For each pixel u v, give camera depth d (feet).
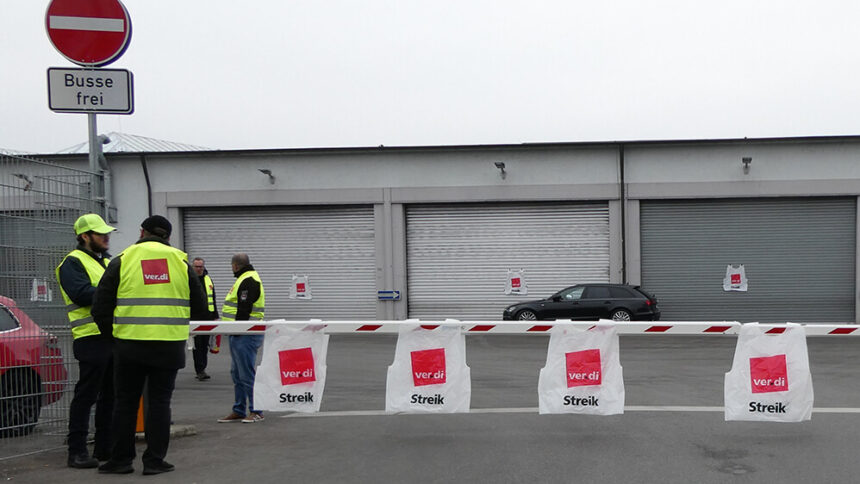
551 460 20.08
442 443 22.11
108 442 20.59
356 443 22.21
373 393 31.99
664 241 71.67
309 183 74.49
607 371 23.08
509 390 32.09
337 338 59.26
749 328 23.04
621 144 70.18
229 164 74.84
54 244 21.75
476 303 73.97
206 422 25.72
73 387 21.80
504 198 72.38
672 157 70.33
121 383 18.90
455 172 72.95
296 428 24.45
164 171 75.15
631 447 21.40
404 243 74.38
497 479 18.37
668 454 20.62
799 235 70.18
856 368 38.88
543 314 65.41
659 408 27.12
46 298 21.54
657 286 71.82
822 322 69.82
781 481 18.15
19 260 21.12
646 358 43.96
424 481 18.25
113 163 75.00
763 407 23.06
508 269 73.51
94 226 20.22
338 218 75.20
